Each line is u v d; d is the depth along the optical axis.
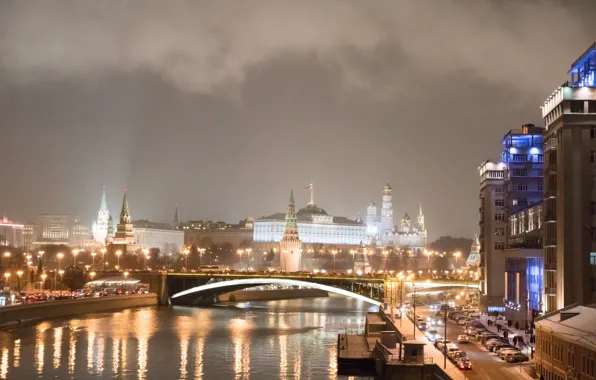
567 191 183.38
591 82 194.00
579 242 182.12
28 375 185.88
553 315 149.25
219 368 195.75
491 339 188.75
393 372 159.12
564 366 131.38
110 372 190.50
